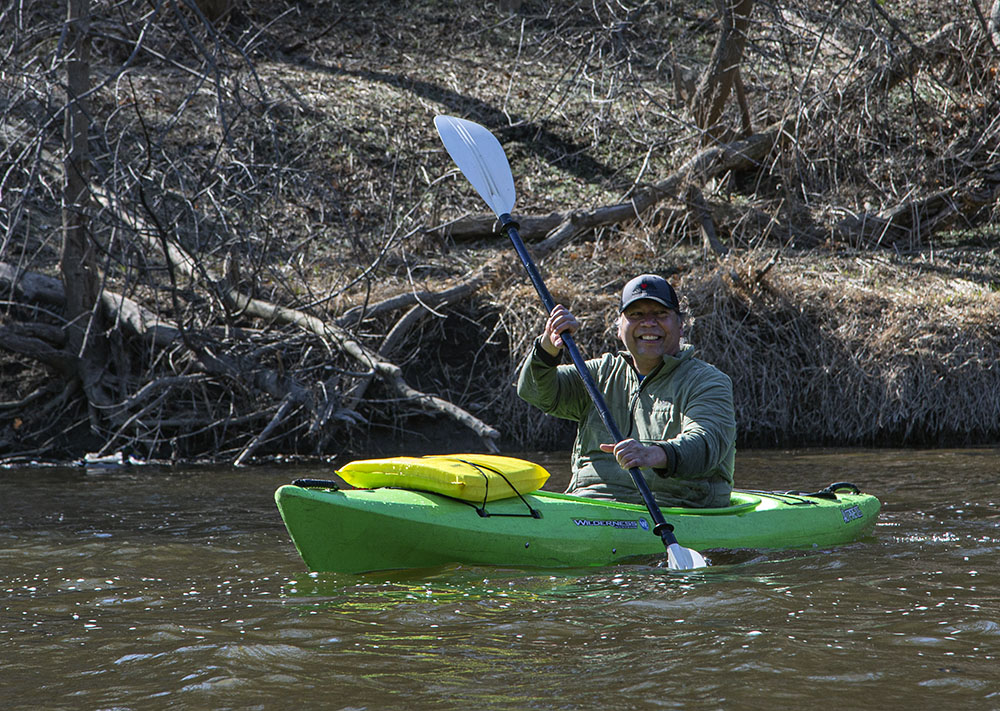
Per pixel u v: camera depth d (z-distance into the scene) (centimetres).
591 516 960
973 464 1620
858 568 896
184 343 1839
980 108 2633
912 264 2391
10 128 2097
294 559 966
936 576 859
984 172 2531
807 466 1641
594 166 2770
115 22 1970
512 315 2059
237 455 1838
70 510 1278
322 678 598
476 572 891
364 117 2792
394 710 545
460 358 2078
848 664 615
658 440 989
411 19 3322
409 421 1984
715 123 2583
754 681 584
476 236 2486
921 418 1947
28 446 1836
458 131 1422
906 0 3148
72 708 555
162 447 1869
